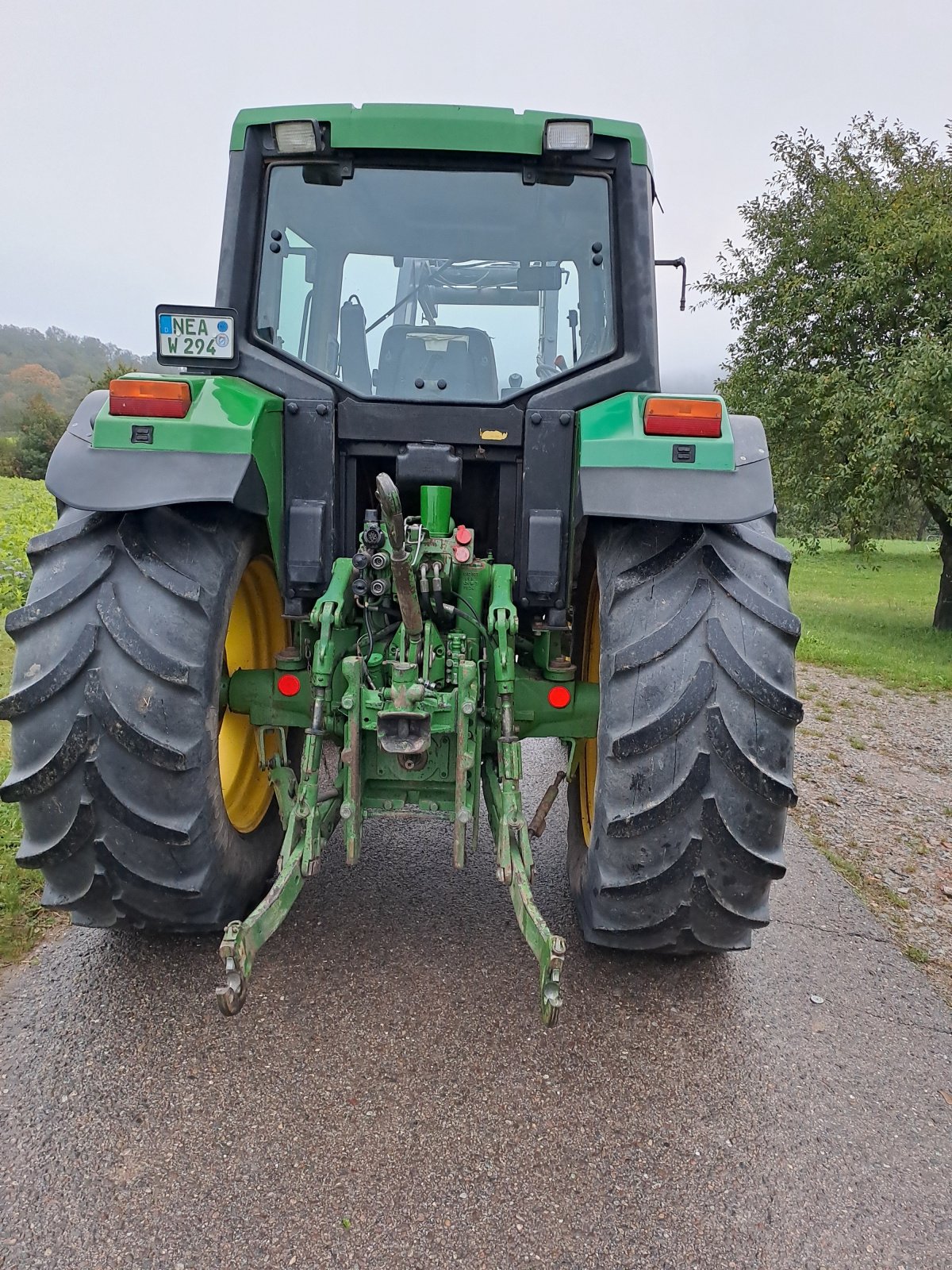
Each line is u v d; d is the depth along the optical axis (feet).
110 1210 5.95
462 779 7.70
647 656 7.25
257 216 9.20
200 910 7.91
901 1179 6.58
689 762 7.17
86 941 9.00
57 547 7.56
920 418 29.45
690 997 8.65
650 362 8.90
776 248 39.01
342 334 9.50
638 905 7.72
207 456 7.41
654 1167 6.55
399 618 8.65
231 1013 6.23
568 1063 7.59
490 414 8.66
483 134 8.93
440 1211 6.06
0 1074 7.14
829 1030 8.32
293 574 8.61
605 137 8.99
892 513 37.63
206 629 7.41
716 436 7.52
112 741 7.06
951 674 27.07
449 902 10.21
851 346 36.24
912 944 10.19
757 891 7.64
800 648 29.48
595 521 8.42
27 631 7.25
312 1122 6.77
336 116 8.93
